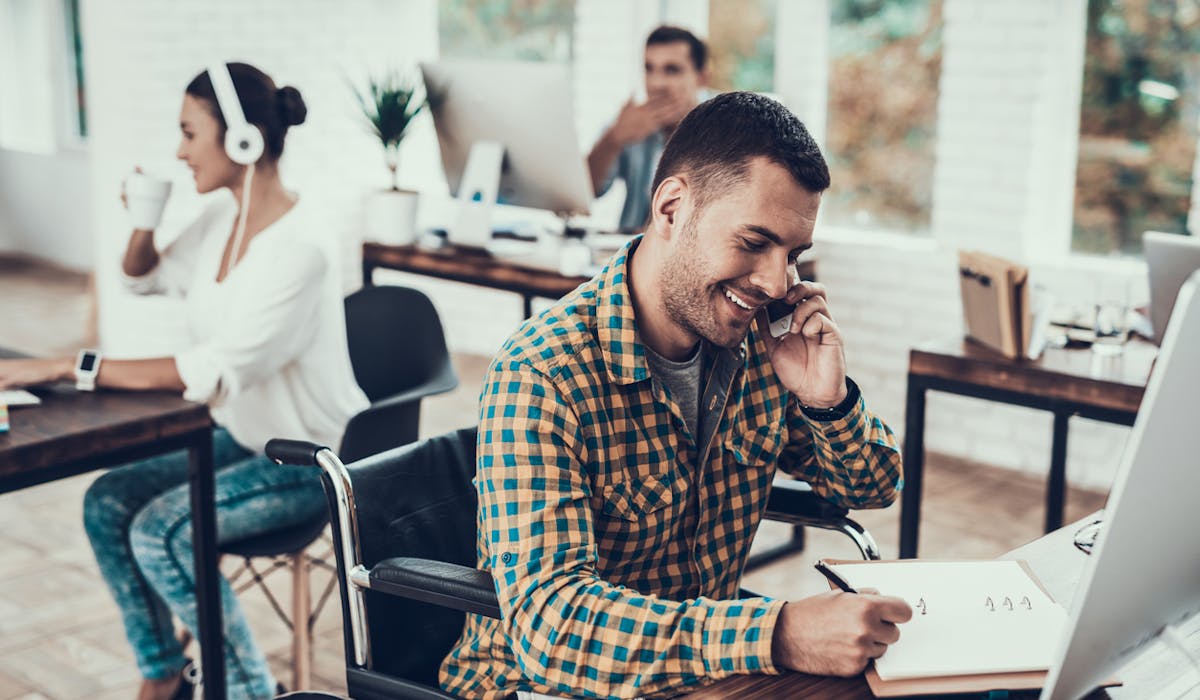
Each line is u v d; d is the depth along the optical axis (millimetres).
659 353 1426
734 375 1476
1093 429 4031
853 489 1608
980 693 1104
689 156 1303
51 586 3240
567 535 1262
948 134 4250
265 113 2369
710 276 1302
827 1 4590
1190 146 3871
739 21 4844
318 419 2443
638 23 5059
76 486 4070
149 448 2102
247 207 2400
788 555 3488
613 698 1202
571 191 3770
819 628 1133
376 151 5785
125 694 2658
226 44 5164
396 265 3947
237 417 2443
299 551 2377
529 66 3621
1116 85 3977
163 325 5090
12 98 8062
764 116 1275
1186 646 1226
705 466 1471
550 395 1319
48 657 2826
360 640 1522
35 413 2098
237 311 2316
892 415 4477
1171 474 933
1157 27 3877
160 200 2645
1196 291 870
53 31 7605
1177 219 3936
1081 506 3863
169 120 5055
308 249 2346
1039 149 4098
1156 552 974
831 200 4719
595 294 1404
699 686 1178
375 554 1550
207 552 2209
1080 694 1048
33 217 8008
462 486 1672
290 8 5355
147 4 4953
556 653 1204
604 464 1367
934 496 3955
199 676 2391
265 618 3035
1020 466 4215
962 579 1291
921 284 4340
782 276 1291
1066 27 4020
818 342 1498
